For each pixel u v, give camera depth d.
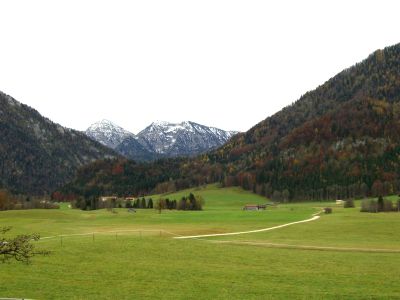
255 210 186.00
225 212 174.38
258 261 59.28
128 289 44.09
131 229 109.56
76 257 59.94
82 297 40.97
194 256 62.56
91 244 70.31
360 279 48.12
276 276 49.81
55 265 54.56
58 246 67.94
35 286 44.56
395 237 90.25
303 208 194.62
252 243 80.25
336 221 118.75
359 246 76.81
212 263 57.66
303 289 43.75
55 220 139.12
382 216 127.69
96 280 47.66
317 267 55.25
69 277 48.81
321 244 79.25
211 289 44.00
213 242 80.88
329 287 44.62
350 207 186.00
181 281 47.44
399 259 61.38
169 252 65.25
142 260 59.06
